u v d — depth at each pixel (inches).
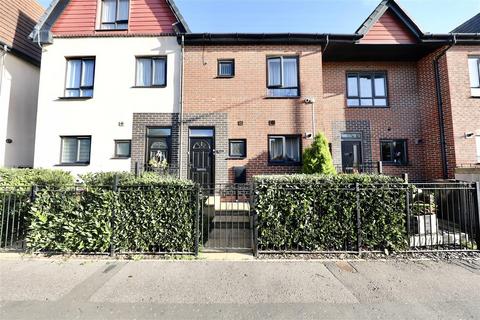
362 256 173.5
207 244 199.6
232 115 342.6
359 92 388.8
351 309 114.5
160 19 361.1
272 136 343.9
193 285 135.9
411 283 138.0
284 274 148.9
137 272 150.7
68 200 176.9
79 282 138.2
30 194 178.7
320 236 177.6
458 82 337.7
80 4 366.0
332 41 341.7
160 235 176.1
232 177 334.3
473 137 330.0
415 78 387.2
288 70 351.3
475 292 128.6
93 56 358.3
